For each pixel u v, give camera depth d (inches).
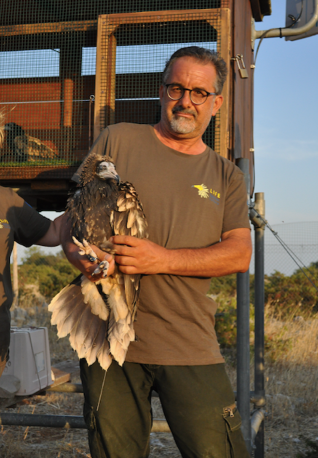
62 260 713.6
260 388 177.8
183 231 91.6
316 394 250.4
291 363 309.0
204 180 94.8
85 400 93.4
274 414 225.8
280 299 498.9
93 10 189.6
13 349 135.3
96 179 91.4
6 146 166.9
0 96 186.5
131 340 82.1
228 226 98.1
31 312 437.1
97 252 79.0
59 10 193.0
